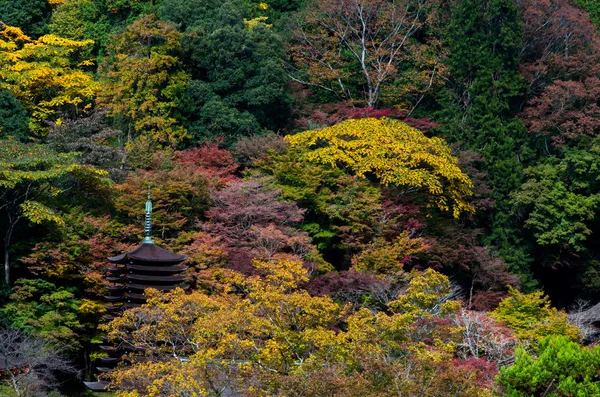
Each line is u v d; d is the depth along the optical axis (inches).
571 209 2137.1
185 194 1824.6
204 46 2279.8
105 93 2226.9
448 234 2009.1
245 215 1777.8
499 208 2203.5
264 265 1355.8
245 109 2285.9
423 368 1063.6
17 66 2253.9
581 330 1544.0
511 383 1066.1
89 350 1696.6
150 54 2234.3
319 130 2107.5
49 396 1472.7
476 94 2368.4
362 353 1090.7
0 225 1692.9
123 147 2089.1
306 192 1870.1
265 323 1196.5
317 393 1004.6
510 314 1558.8
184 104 2213.3
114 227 1759.4
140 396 1186.0
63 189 1814.7
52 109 2298.2
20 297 1566.2
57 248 1635.1
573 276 2230.6
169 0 2400.3
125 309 1392.7
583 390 1023.0
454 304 1341.0
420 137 2111.2
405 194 2039.9
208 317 1249.4
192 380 1107.9
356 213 1833.2
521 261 2138.3
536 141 2396.7
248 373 1117.7
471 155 2212.1
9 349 1472.7
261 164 1978.3
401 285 1646.2
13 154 1669.5
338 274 1691.7
